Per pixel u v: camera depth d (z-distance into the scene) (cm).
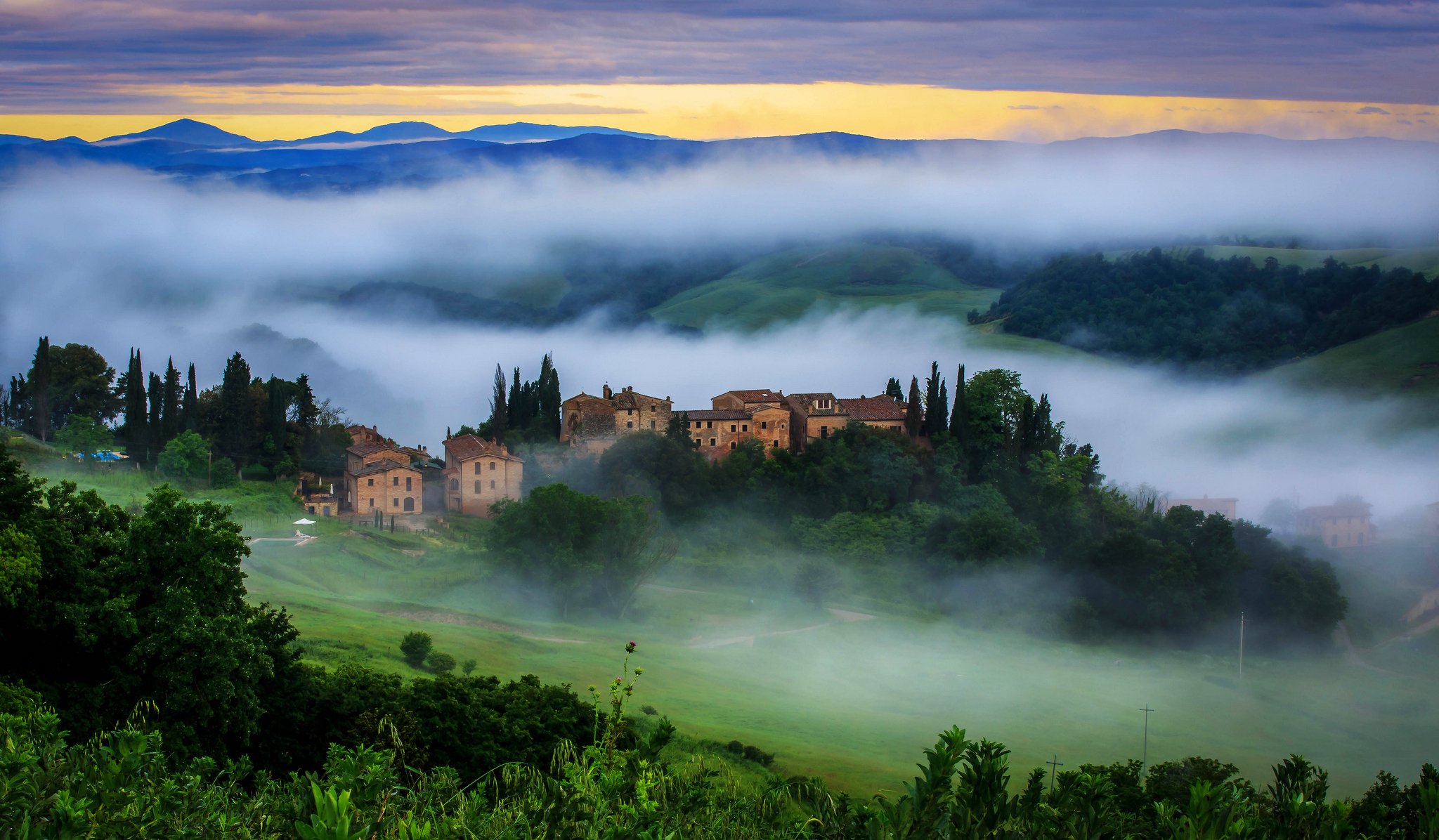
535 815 1639
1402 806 1969
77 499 5194
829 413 16675
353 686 5119
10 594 4169
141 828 1495
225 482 13538
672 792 1750
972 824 1332
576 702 5544
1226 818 1395
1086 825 1388
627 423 16038
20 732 1780
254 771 4409
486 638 8762
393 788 1619
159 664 4450
